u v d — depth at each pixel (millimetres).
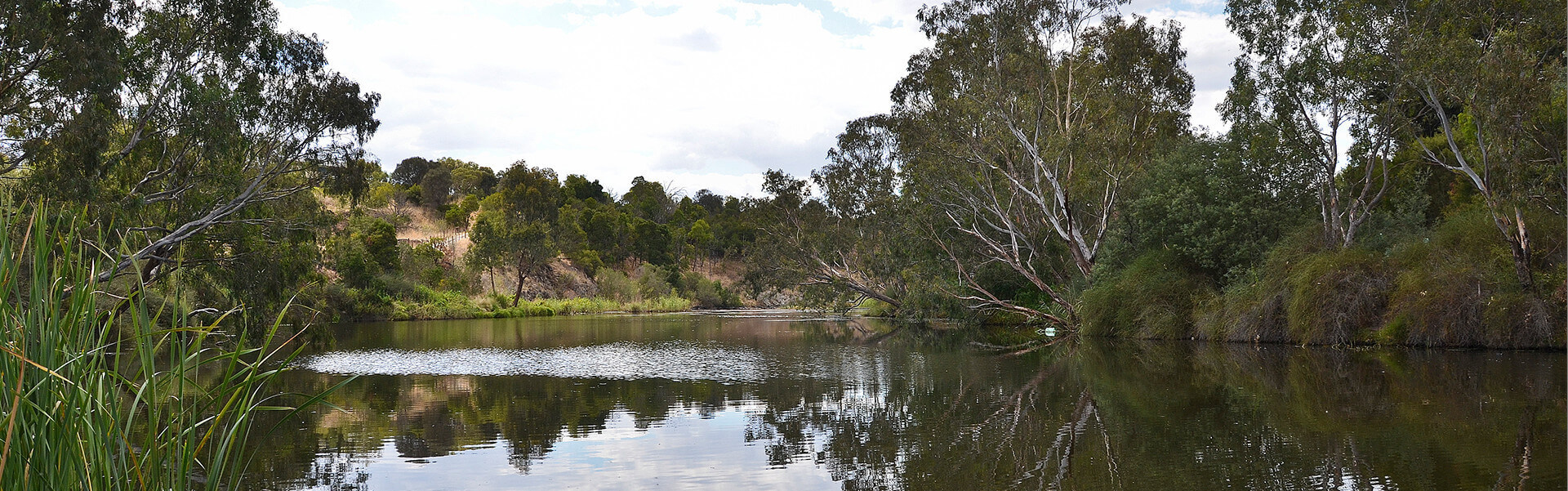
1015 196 33094
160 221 19672
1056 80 31266
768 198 47062
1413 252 23109
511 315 62875
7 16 15391
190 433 4000
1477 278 21266
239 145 21000
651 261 93562
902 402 14258
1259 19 25016
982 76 30188
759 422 12406
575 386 16641
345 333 36594
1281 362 19531
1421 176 28797
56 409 3648
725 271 104688
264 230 22859
